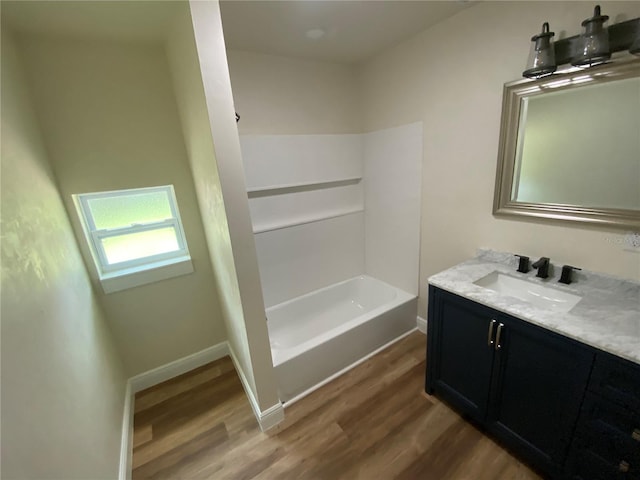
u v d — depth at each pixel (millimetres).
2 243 874
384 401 1859
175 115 1889
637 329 1083
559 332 1132
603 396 1058
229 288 1724
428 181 2197
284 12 1584
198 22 1118
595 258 1431
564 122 1406
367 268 3090
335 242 2846
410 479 1402
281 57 2215
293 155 2389
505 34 1542
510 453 1489
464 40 1729
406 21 1779
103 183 1744
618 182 1291
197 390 2076
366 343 2246
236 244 1394
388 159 2504
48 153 1559
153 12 1323
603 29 1173
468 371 1580
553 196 1518
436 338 1720
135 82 1737
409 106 2195
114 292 1901
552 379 1209
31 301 975
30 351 906
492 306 1358
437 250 2268
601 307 1247
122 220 1948
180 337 2217
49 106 1542
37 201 1249
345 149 2656
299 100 2352
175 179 1964
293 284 2680
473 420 1688
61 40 1522
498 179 1712
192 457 1591
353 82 2588
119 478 1388
